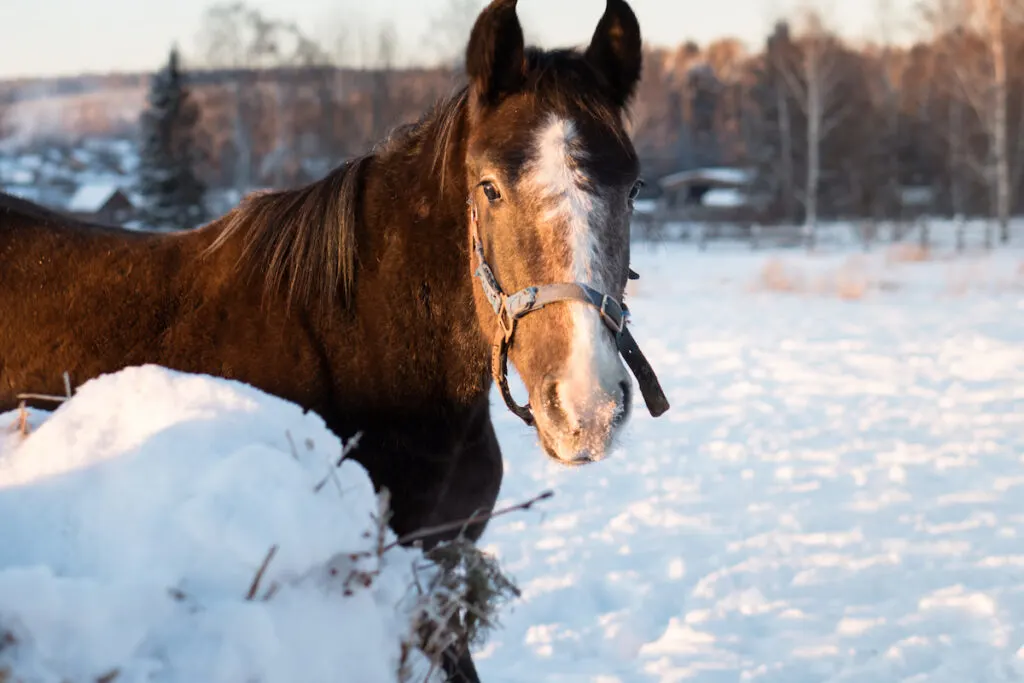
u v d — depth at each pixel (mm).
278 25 51125
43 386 2611
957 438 7520
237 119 47250
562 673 3818
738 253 34406
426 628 1877
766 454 7137
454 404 2639
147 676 1407
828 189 47906
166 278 2680
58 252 2723
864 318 14914
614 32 2648
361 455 2543
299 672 1510
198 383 1800
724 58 86688
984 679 3686
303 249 2631
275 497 1544
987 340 11891
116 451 1708
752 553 5121
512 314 2293
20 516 1632
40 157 76812
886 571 4852
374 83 46375
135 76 160125
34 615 1396
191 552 1509
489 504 2809
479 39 2406
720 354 11852
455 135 2621
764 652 4016
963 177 45562
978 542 5223
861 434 7719
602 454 2135
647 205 51031
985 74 40406
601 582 4750
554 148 2281
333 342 2582
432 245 2625
